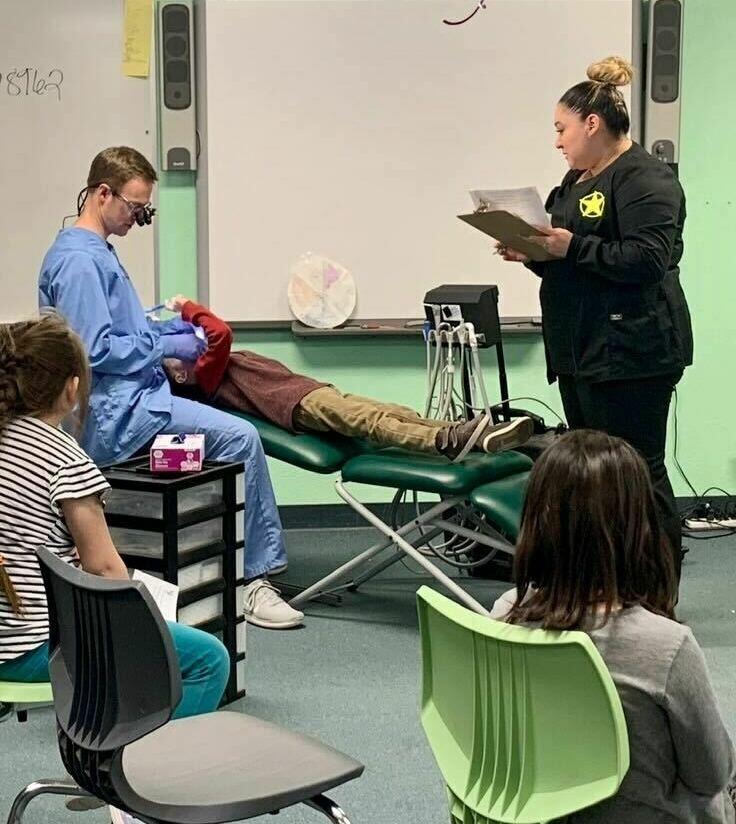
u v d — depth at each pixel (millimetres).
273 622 4008
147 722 1776
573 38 4992
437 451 3896
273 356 5141
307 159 5000
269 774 1981
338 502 5270
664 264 3697
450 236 5070
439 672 1845
